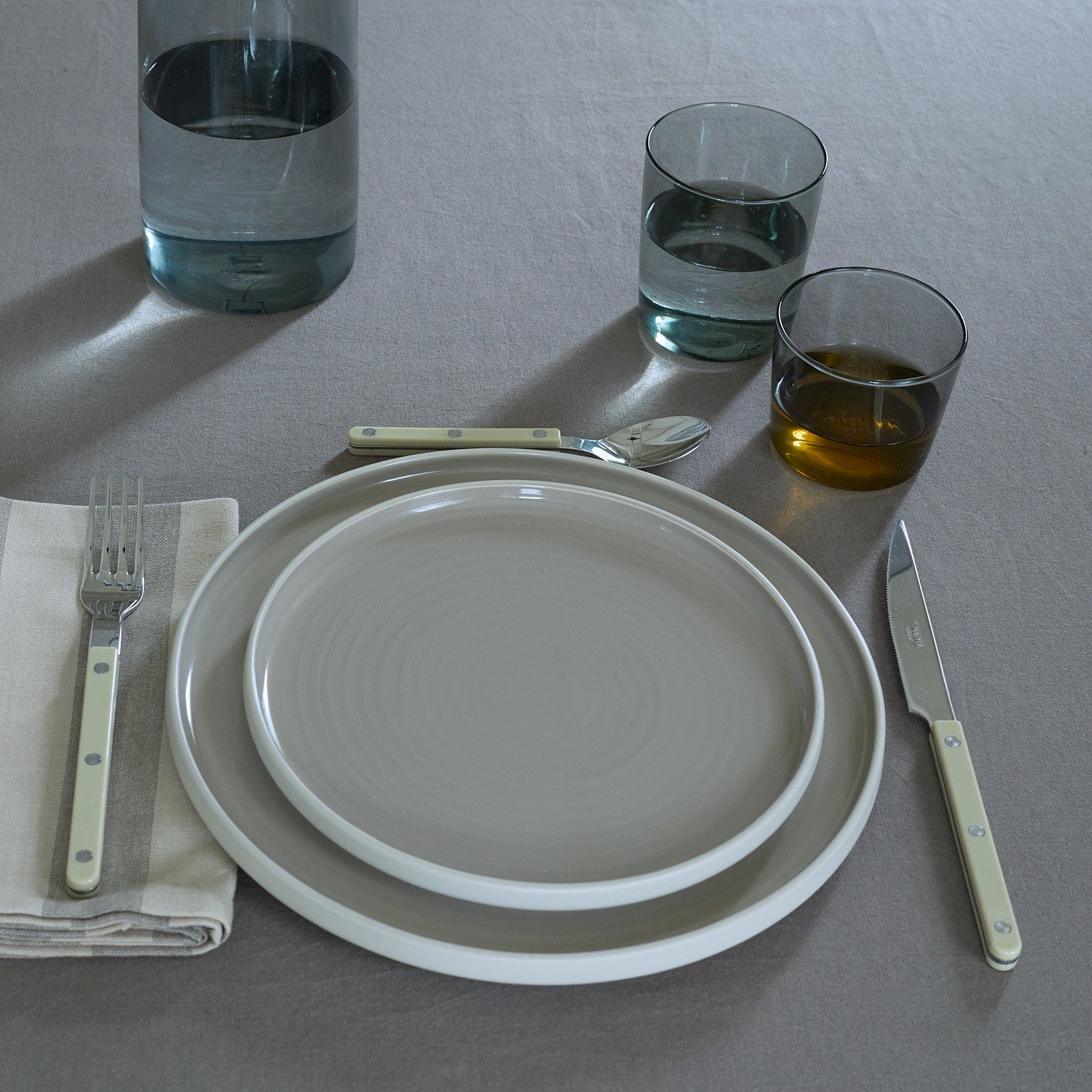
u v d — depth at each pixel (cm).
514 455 69
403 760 54
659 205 78
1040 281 96
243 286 83
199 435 75
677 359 85
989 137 112
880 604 68
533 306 88
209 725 54
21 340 81
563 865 51
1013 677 65
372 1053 47
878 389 69
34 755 54
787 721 57
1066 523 75
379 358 83
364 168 101
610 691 58
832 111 113
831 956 52
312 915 48
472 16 120
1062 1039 50
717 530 66
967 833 55
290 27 72
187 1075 46
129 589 61
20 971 49
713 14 125
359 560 62
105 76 107
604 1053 48
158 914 48
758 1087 48
